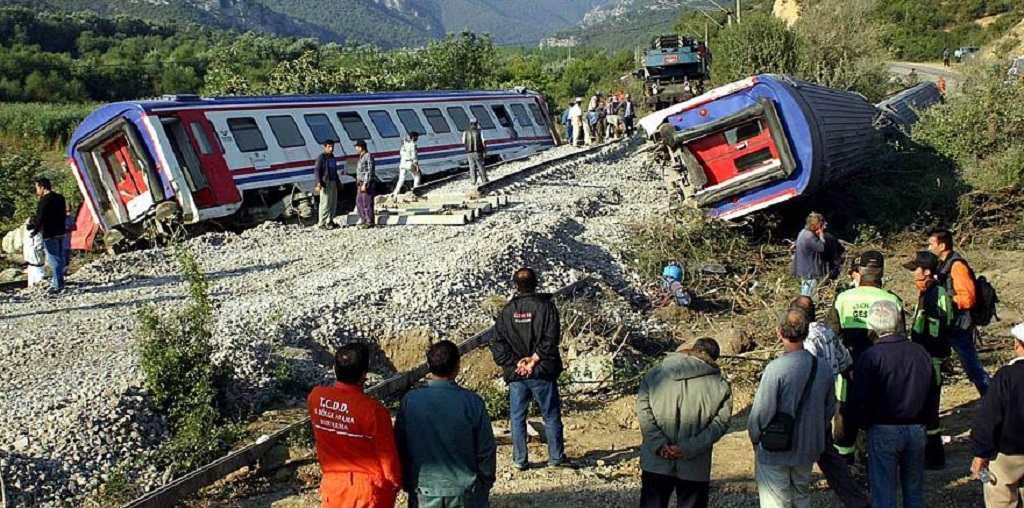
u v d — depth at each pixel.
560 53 150.50
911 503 6.59
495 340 8.31
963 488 7.77
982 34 82.19
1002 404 6.02
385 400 10.20
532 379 8.21
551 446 8.45
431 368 5.94
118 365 10.16
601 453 9.21
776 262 18.06
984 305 8.86
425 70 49.09
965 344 8.89
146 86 86.31
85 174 21.22
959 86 27.45
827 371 6.35
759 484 6.45
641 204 22.30
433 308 12.93
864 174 21.56
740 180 17.97
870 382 6.54
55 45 114.56
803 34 40.06
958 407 10.08
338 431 5.60
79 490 7.92
